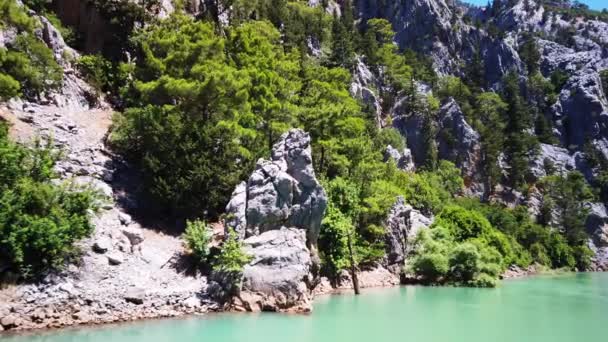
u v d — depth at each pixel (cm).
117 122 4350
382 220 5328
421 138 12025
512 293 5403
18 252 2678
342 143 5272
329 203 4575
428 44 17438
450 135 12719
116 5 5731
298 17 11588
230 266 3203
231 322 2952
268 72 5225
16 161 2967
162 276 3216
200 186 3881
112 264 3097
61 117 4375
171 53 4725
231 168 4044
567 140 17088
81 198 3066
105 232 3262
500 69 18025
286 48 8912
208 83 4103
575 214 12769
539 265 9775
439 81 14912
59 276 2811
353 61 11100
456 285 5425
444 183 11062
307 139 3806
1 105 4022
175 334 2667
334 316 3438
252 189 3581
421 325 3369
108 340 2459
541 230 10756
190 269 3359
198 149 3975
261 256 3347
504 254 7562
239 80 4428
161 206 3859
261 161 3725
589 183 15388
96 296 2817
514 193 13150
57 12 5972
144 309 2906
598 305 4762
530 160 14512
